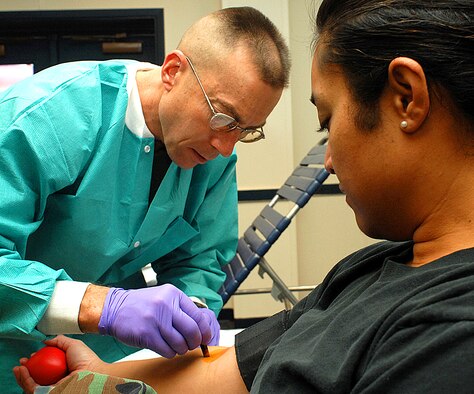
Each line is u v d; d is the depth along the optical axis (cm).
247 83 123
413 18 63
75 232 135
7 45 404
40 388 98
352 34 66
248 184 377
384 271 73
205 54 125
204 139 130
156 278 166
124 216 142
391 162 66
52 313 112
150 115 138
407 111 63
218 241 176
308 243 395
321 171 205
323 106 71
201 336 111
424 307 56
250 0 366
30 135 119
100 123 133
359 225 74
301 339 73
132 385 83
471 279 57
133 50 407
